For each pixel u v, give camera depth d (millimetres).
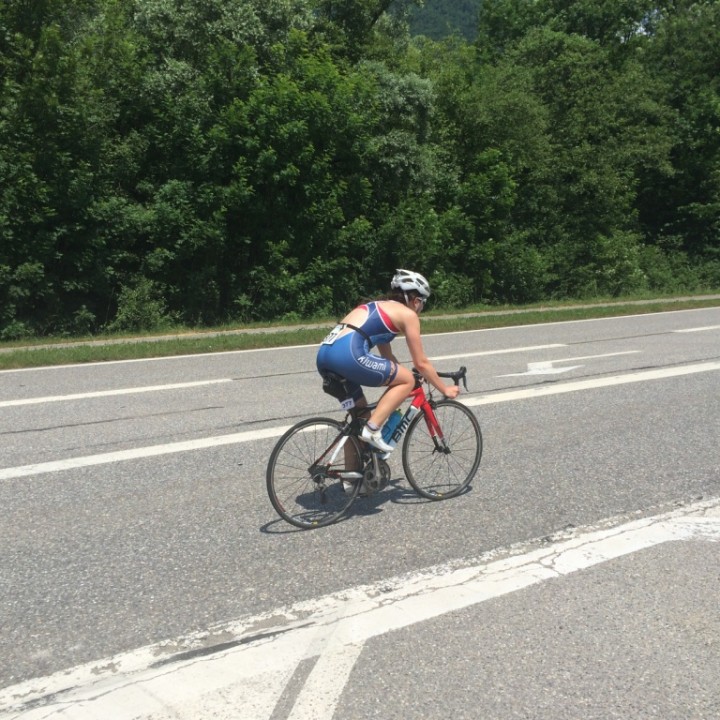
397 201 23312
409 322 5273
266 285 20094
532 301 25672
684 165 32906
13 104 17125
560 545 4855
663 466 6504
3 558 4738
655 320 18453
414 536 5039
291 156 20328
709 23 34531
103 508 5594
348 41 25531
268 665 3498
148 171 19922
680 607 4016
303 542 4949
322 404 8969
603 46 37531
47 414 8586
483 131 25812
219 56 19766
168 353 13367
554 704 3180
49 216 17266
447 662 3502
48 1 17828
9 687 3367
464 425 5895
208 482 6172
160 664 3527
